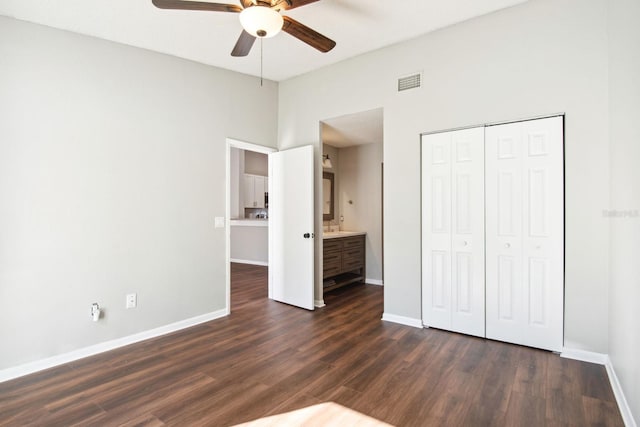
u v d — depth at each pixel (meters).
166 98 3.16
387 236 3.38
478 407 1.87
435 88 3.07
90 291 2.66
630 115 1.73
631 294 1.69
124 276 2.86
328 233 4.97
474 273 2.91
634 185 1.64
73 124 2.58
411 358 2.51
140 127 2.97
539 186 2.62
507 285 2.76
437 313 3.11
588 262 2.41
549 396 1.97
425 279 3.17
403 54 3.25
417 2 2.59
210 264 3.50
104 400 1.98
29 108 2.38
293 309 3.86
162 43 2.96
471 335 2.94
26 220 2.37
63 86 2.54
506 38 2.72
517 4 2.66
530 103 2.63
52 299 2.48
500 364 2.39
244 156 7.70
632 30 1.70
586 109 2.42
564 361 2.43
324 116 3.85
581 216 2.44
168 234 3.16
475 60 2.86
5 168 2.28
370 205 5.33
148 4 2.36
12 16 2.33
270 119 4.21
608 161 2.34
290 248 4.04
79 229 2.61
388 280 3.39
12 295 2.30
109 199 2.77
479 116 2.85
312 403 1.93
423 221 3.17
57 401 1.98
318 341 2.87
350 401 1.95
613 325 2.16
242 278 5.66
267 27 2.04
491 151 2.82
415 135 3.19
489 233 2.84
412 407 1.88
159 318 3.08
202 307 3.42
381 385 2.12
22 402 1.97
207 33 2.81
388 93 3.35
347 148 5.60
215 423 1.75
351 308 3.88
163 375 2.28
